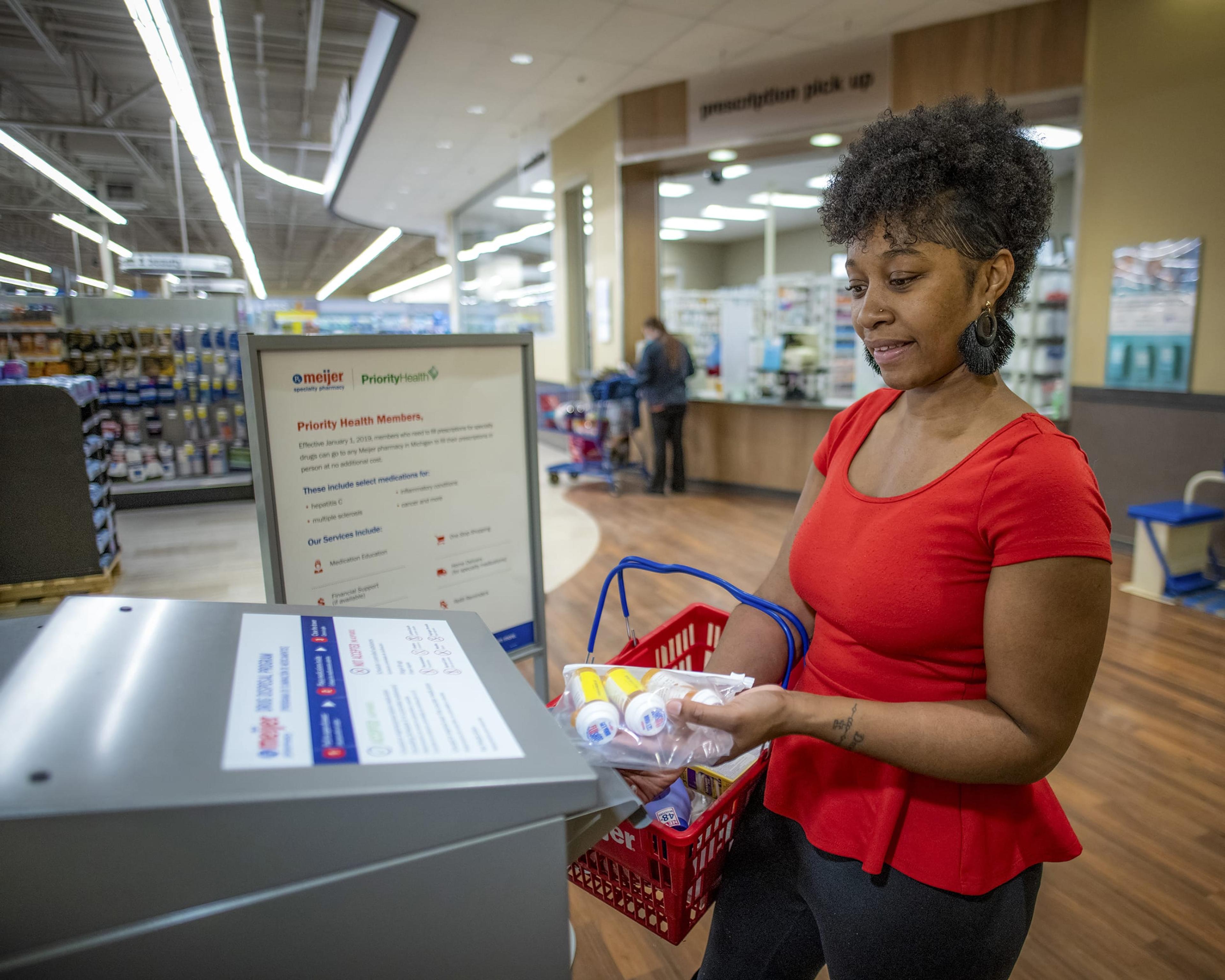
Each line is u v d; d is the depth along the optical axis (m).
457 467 1.55
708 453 6.89
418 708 0.56
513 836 0.50
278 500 1.32
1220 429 4.04
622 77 6.34
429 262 22.33
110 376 6.46
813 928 0.86
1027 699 0.65
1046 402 5.53
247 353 1.25
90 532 4.24
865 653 0.77
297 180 10.79
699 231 14.04
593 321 7.84
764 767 0.93
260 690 0.54
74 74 7.54
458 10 5.08
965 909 0.72
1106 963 1.58
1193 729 2.48
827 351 7.14
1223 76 3.92
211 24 6.67
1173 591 3.62
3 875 0.39
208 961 0.43
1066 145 5.36
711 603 3.74
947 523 0.69
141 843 0.41
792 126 5.88
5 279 14.52
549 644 3.25
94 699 0.50
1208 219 4.03
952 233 0.65
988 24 4.94
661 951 1.62
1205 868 1.86
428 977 0.50
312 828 0.44
